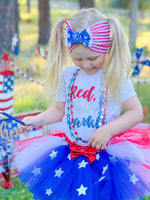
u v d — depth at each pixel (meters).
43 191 2.22
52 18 23.22
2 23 8.26
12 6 8.52
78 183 2.10
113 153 2.26
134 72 3.70
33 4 33.09
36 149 2.45
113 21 2.18
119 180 2.17
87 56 2.12
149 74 5.56
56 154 2.33
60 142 2.45
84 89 2.31
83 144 2.30
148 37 20.38
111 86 2.22
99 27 2.10
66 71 2.48
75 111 2.33
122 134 2.45
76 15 2.23
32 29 20.53
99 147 2.13
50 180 2.21
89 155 2.22
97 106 2.25
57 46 2.50
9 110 3.39
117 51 2.18
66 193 2.12
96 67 2.24
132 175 2.19
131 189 2.16
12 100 3.42
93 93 2.28
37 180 2.29
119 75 2.19
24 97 7.09
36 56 9.75
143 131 2.57
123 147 2.26
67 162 2.26
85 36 2.04
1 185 3.56
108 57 2.21
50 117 2.51
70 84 2.38
